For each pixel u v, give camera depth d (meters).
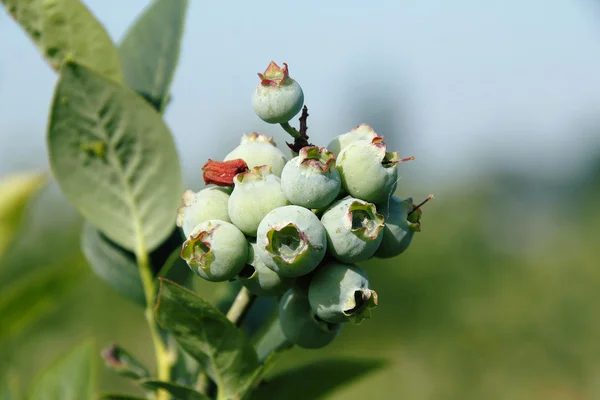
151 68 0.35
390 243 0.30
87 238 0.36
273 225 0.28
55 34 0.34
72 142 0.33
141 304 0.35
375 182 0.29
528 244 1.68
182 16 0.35
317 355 1.00
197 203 0.30
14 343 0.36
